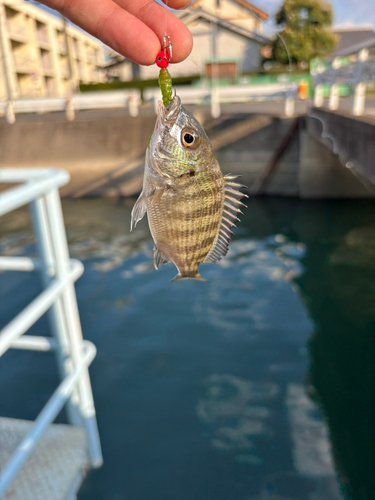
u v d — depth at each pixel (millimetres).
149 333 1141
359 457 713
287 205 2551
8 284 1448
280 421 808
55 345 494
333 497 638
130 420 833
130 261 1680
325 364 973
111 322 1204
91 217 2404
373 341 1060
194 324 1175
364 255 1697
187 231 217
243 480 684
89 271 1600
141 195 217
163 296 1354
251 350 1041
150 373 974
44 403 862
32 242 1932
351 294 1347
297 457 722
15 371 978
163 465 724
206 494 662
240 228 2158
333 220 2213
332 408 831
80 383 514
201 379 944
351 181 2574
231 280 1474
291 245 1863
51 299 422
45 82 6949
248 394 885
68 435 505
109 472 713
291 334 1109
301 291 1374
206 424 812
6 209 344
